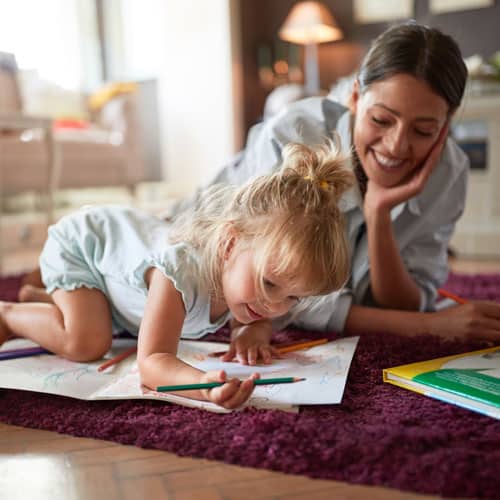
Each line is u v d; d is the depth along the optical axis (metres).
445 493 0.57
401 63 1.00
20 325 1.02
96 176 3.27
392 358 0.95
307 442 0.67
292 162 0.89
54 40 3.85
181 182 4.23
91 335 0.95
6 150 2.61
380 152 1.06
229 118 3.92
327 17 3.44
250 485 0.61
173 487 0.61
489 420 0.71
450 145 1.26
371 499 0.57
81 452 0.69
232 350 0.96
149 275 0.93
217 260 0.87
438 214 1.29
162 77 4.15
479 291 1.70
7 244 2.86
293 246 0.78
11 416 0.79
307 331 1.16
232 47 3.83
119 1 4.24
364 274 1.23
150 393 0.80
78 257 1.07
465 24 3.25
